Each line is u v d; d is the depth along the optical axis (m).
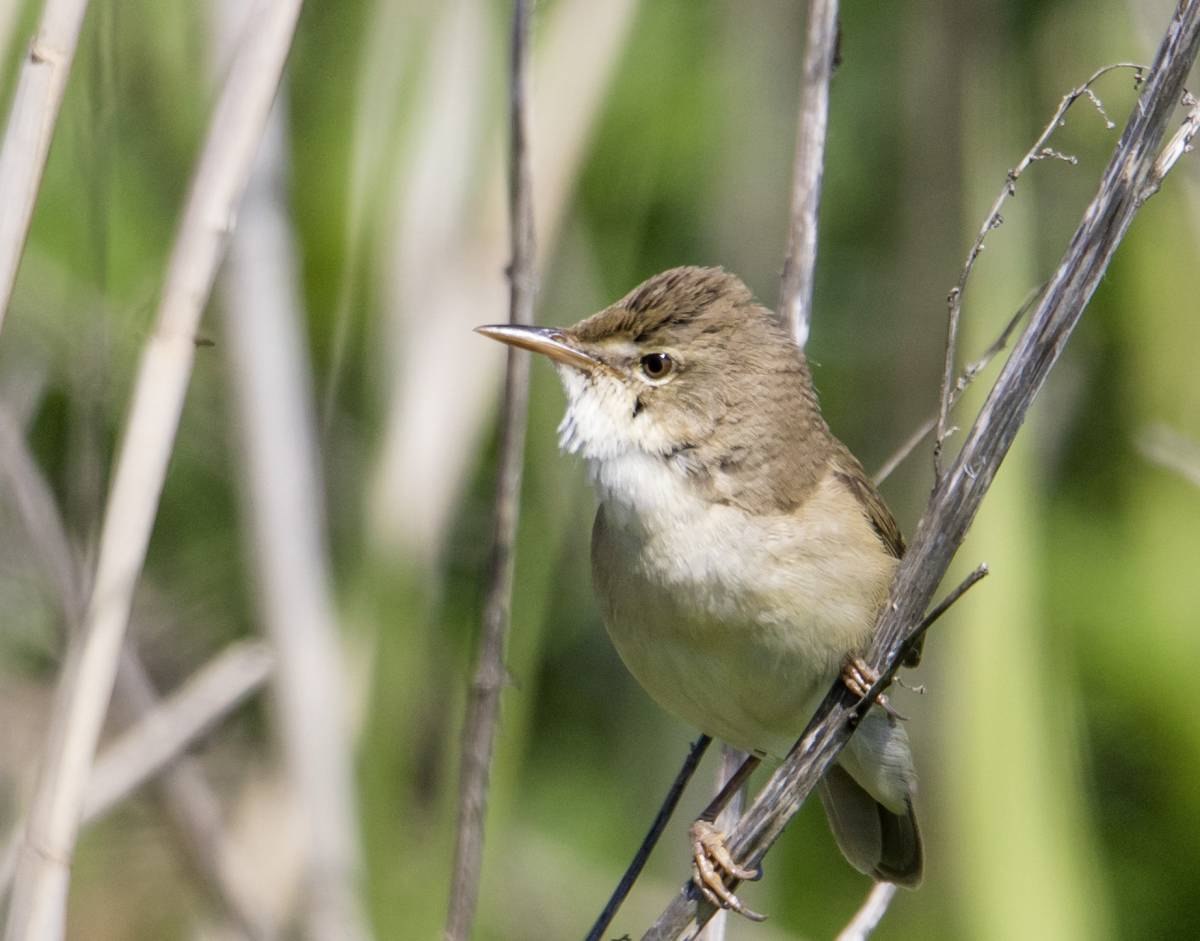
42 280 10.98
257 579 9.04
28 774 10.58
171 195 11.15
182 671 12.34
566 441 8.48
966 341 10.14
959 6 11.87
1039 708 9.16
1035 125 12.79
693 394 8.17
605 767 12.48
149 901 12.09
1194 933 11.68
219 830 8.97
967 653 9.19
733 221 12.29
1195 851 11.70
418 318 9.38
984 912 8.98
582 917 11.76
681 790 8.05
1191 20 6.72
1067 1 12.80
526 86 7.93
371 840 9.02
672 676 8.21
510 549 7.70
